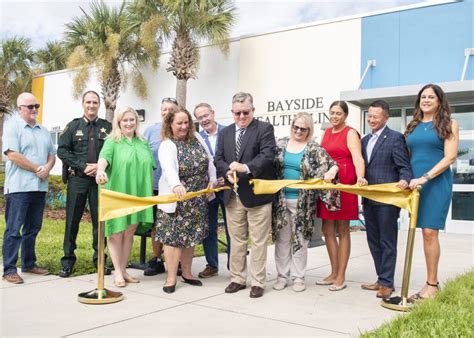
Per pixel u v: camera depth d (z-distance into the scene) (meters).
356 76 12.51
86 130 5.27
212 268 5.51
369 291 4.80
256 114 14.25
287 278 4.93
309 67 13.31
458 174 10.73
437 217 4.24
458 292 4.30
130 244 4.95
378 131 4.63
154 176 5.54
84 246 7.28
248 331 3.45
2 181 15.88
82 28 16.77
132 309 4.00
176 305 4.15
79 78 16.38
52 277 5.20
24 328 3.46
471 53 10.84
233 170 4.35
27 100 5.09
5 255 4.95
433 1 11.39
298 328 3.54
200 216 4.74
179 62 14.52
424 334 3.21
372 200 4.59
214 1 14.40
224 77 14.90
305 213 4.63
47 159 5.30
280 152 4.78
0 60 24.05
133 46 16.05
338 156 4.77
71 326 3.52
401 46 11.86
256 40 14.28
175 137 4.76
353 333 3.42
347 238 4.88
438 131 4.18
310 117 4.76
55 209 13.35
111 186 4.73
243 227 4.72
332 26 12.91
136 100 17.06
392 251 4.49
